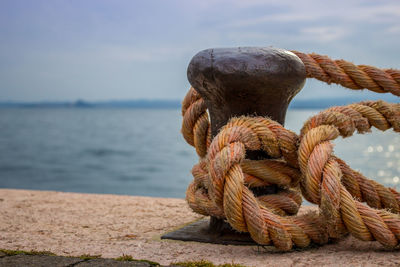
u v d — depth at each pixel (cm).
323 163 125
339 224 124
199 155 159
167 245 132
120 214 172
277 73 131
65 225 157
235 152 124
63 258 114
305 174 127
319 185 124
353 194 142
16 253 117
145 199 200
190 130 158
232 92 133
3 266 109
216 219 138
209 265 110
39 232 148
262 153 137
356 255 119
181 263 111
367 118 141
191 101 158
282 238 122
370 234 122
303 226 125
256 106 135
